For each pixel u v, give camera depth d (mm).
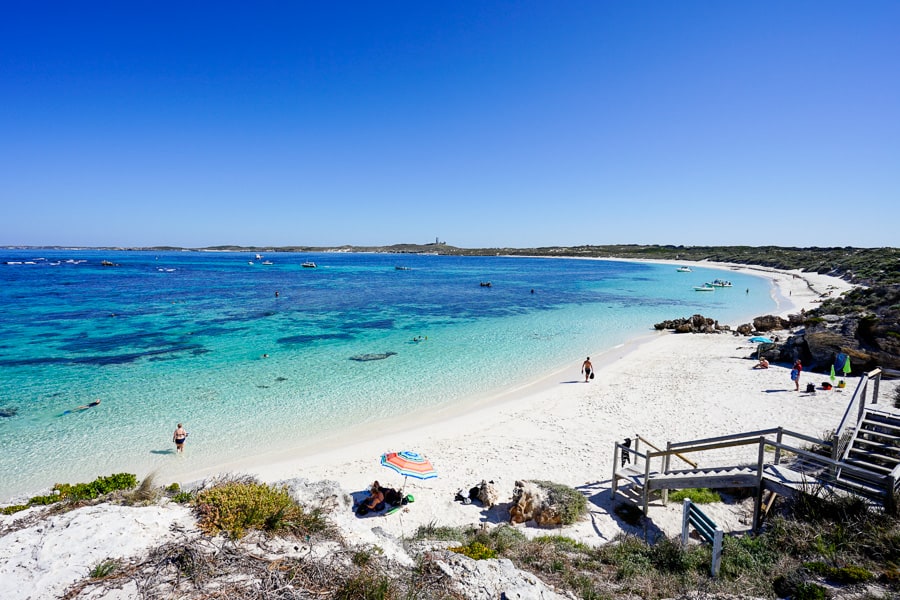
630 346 37281
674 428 19844
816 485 10781
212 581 6082
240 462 17531
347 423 21375
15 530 7582
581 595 7945
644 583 8570
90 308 53406
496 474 16078
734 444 11945
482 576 7457
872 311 30828
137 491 9258
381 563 7207
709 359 32469
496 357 33500
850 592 7344
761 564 8984
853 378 25516
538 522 12570
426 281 100188
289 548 7094
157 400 23734
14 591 5680
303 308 55844
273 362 31109
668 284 95000
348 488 15453
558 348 36438
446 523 12961
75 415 21672
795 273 111688
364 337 39344
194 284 86312
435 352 34594
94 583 5852
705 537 9844
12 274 105375
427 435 20000
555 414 22312
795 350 29984
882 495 9906
